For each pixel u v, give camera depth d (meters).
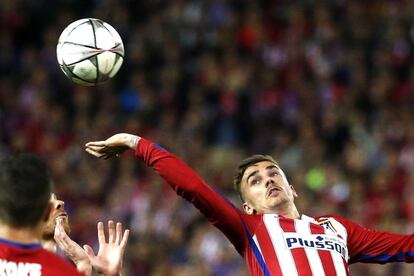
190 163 62.16
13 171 17.19
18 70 72.25
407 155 61.81
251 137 66.12
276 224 24.16
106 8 75.31
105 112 67.69
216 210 23.19
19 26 76.06
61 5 76.44
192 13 75.06
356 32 72.50
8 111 69.06
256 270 23.67
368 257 24.67
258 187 25.39
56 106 68.56
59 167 62.69
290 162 61.91
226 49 72.88
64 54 24.72
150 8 75.69
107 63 24.69
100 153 23.38
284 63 71.25
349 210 57.44
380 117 65.50
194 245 54.25
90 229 57.22
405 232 54.78
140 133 65.75
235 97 67.88
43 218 17.53
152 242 55.34
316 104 67.25
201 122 65.94
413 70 69.25
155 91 69.12
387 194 58.62
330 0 75.06
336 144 63.94
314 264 23.42
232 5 76.06
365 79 68.75
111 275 21.64
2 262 16.94
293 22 74.06
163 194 58.00
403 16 73.00
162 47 72.19
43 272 16.98
